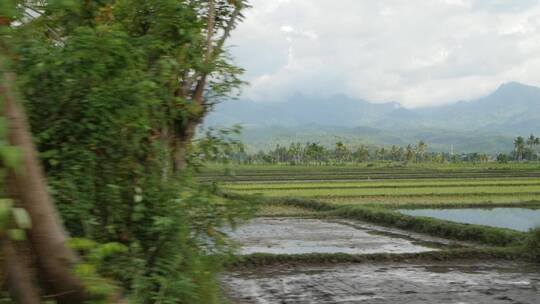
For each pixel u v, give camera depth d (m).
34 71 3.56
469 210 27.31
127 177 4.14
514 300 9.30
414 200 30.80
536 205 29.14
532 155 154.38
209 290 4.69
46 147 3.89
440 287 10.30
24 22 3.22
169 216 4.14
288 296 9.47
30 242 1.81
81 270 1.91
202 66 4.86
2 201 1.51
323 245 15.99
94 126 3.84
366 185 42.56
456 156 163.75
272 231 19.23
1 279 1.76
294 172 73.56
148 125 4.11
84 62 3.64
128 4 4.59
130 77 3.86
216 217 4.77
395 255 13.25
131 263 3.83
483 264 12.88
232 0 5.37
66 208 3.69
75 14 4.16
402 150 161.12
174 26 4.67
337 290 9.97
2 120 1.50
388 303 9.00
